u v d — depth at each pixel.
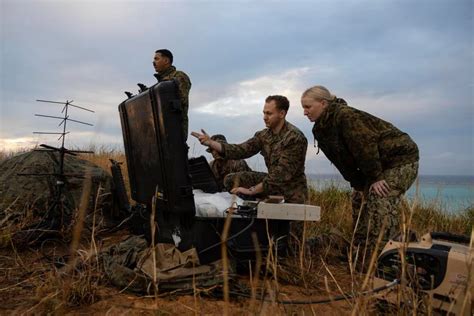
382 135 3.62
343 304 2.74
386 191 3.55
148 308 2.41
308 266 3.38
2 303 2.40
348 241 4.23
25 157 4.74
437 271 2.18
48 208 4.23
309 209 3.24
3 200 4.21
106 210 4.71
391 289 2.22
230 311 2.40
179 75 5.77
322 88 3.71
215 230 2.95
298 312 2.45
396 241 2.46
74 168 4.75
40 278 2.85
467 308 1.97
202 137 4.14
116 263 2.86
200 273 2.75
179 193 2.87
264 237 3.21
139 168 3.42
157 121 2.94
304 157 3.94
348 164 3.89
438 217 6.23
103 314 2.31
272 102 3.96
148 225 3.59
